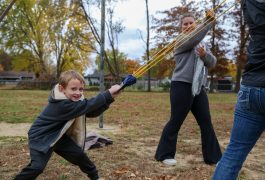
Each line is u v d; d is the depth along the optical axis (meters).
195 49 5.16
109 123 9.58
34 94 27.00
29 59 50.56
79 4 31.67
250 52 2.96
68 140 3.94
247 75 2.96
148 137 7.34
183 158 5.65
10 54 51.03
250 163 5.47
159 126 9.03
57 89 3.76
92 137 6.24
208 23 4.93
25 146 6.13
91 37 37.47
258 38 2.90
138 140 6.95
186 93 5.24
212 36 37.16
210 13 4.93
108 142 6.38
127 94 28.80
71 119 3.73
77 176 4.57
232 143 3.06
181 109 5.27
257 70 2.90
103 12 8.19
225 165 3.03
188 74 5.21
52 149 3.80
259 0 2.92
